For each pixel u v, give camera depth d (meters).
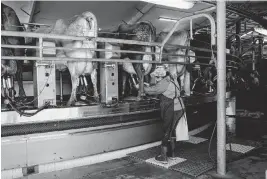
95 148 3.96
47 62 3.83
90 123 3.98
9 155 3.23
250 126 6.18
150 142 4.68
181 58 5.57
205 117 6.48
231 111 8.09
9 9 3.74
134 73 5.23
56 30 4.16
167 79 3.64
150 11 8.95
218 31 3.22
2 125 3.25
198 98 6.02
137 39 4.88
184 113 3.78
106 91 4.40
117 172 3.40
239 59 8.34
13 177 3.21
